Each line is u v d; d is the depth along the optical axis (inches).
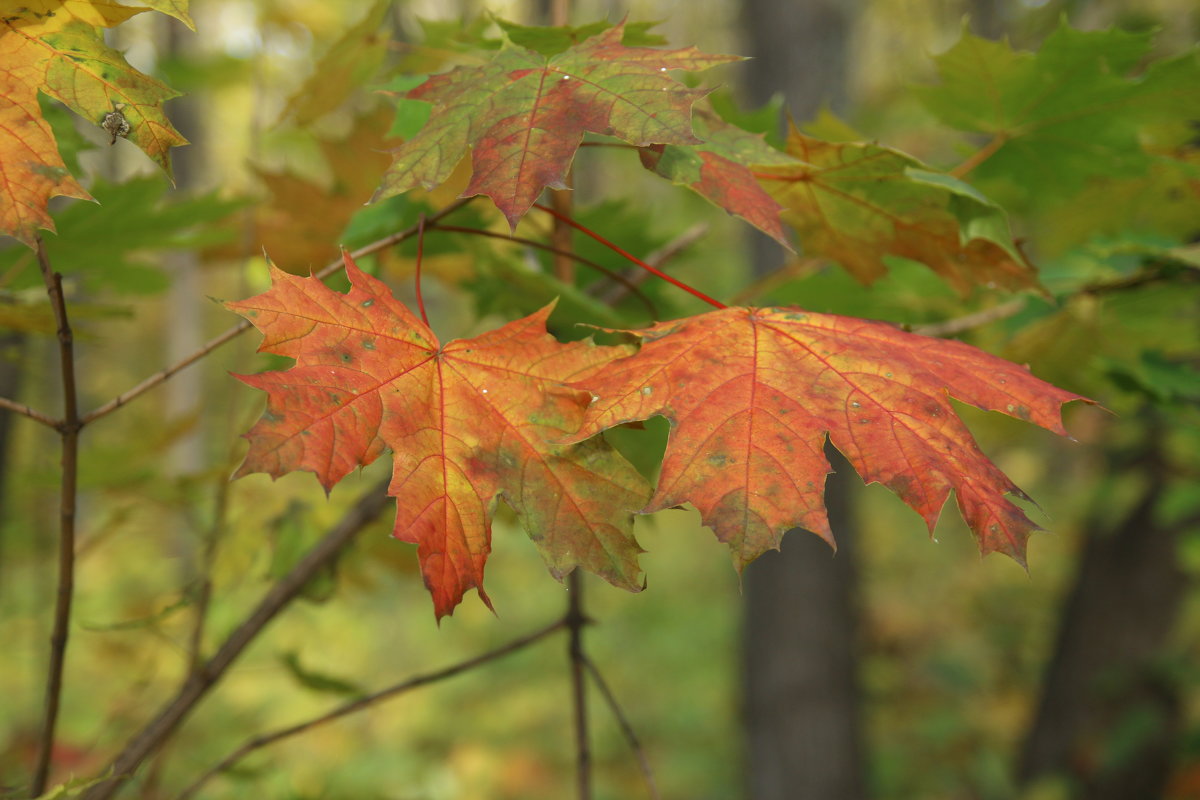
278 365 35.0
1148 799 120.3
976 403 27.0
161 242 34.2
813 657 130.8
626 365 27.3
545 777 154.4
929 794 152.6
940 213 31.2
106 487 37.8
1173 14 78.1
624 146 28.3
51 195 26.4
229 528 38.6
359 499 34.9
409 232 29.0
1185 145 41.1
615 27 28.3
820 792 130.6
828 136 34.6
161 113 27.0
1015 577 214.7
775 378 27.1
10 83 26.5
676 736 170.1
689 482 26.0
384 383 26.4
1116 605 125.0
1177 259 34.6
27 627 59.0
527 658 187.5
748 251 127.6
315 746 125.8
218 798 44.6
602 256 39.1
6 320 31.5
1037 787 125.0
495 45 31.7
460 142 27.2
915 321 43.9
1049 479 179.5
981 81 33.6
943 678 178.2
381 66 34.5
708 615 211.8
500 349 27.2
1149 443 92.1
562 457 26.5
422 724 153.3
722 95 37.0
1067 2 88.0
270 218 38.7
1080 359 39.6
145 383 29.3
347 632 156.0
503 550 222.2
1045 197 35.7
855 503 135.9
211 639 44.3
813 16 120.0
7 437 50.4
